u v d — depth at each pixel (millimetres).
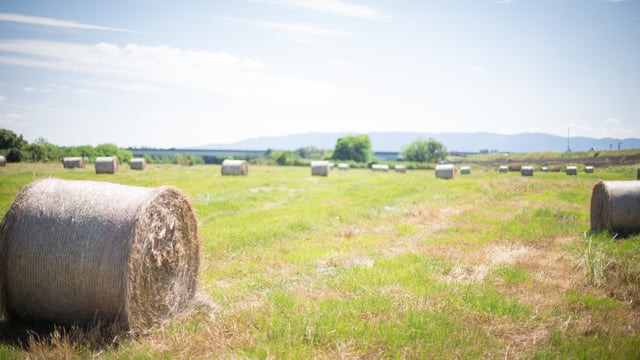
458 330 6398
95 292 6320
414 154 130625
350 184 34594
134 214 6441
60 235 6363
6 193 19438
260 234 13133
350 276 8906
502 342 6148
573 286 8508
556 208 18562
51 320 6660
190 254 7684
